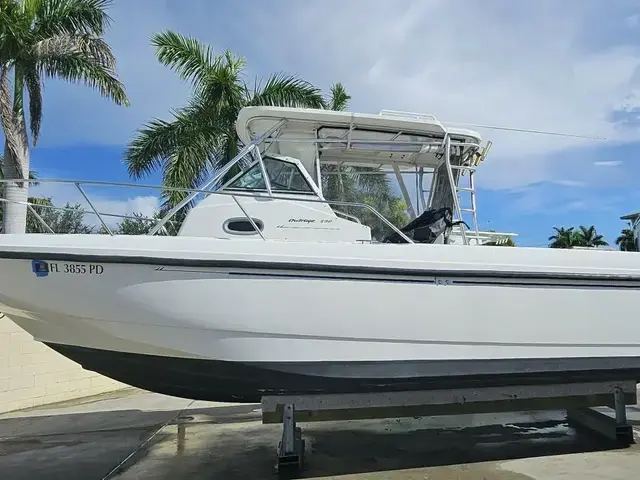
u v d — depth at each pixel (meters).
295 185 3.90
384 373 3.45
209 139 8.32
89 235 3.36
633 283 3.78
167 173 8.16
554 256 3.68
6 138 8.16
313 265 3.31
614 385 3.94
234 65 8.72
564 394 3.85
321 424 4.71
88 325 3.37
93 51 8.26
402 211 4.47
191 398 3.79
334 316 3.35
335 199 4.38
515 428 4.54
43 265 3.23
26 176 8.36
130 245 3.28
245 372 3.40
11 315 3.53
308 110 3.93
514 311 3.58
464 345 3.53
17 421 5.05
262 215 3.71
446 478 3.36
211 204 3.71
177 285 3.25
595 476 3.34
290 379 3.43
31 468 3.70
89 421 5.03
